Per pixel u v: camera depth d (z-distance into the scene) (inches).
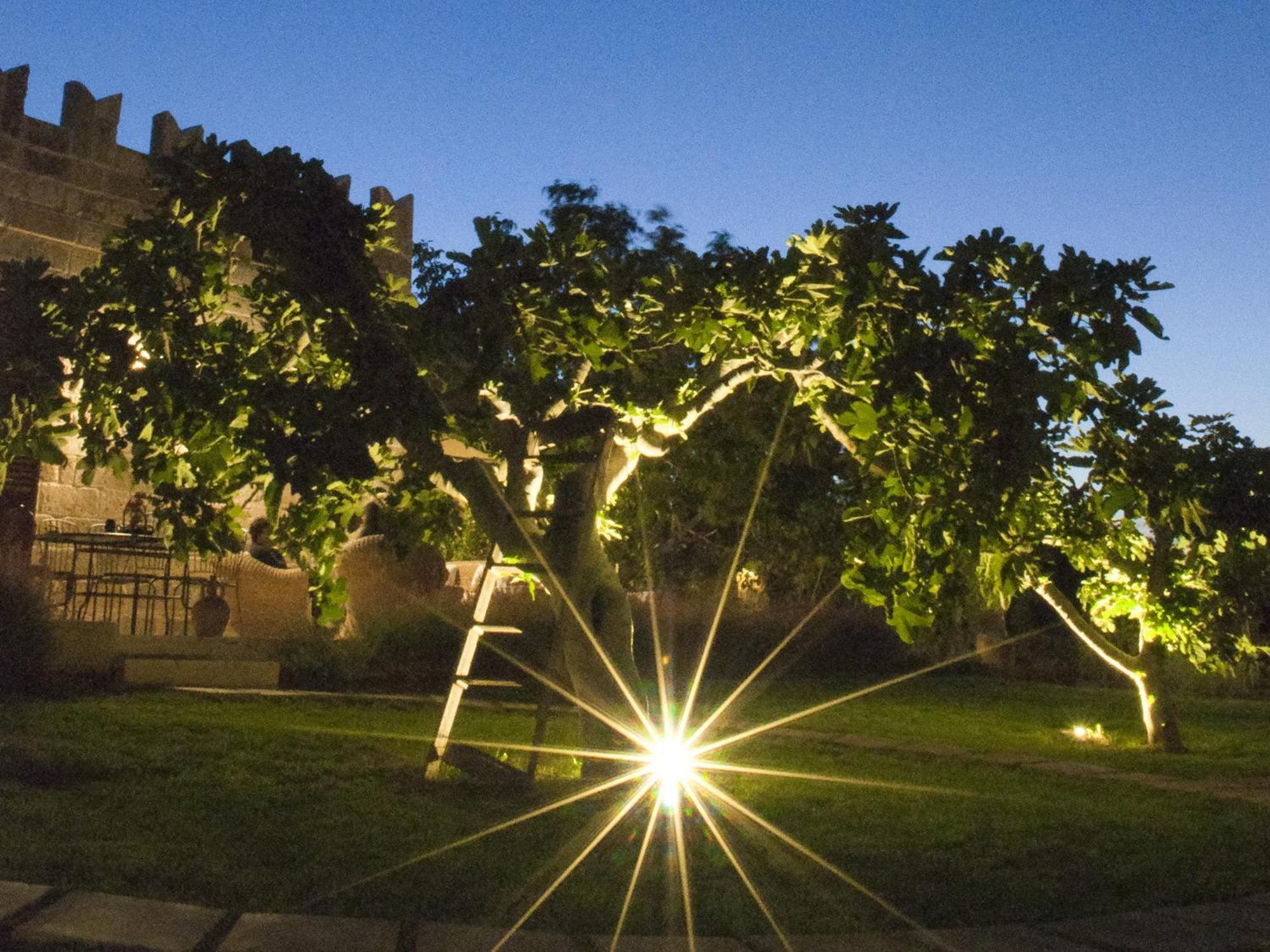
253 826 246.5
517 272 259.8
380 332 250.2
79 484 524.4
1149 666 461.4
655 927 196.4
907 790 335.9
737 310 269.0
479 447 332.8
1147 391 235.1
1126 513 258.1
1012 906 214.8
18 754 295.6
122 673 427.2
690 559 834.8
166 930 175.8
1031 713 568.1
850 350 253.9
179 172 265.4
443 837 246.7
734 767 352.8
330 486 325.1
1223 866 251.8
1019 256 223.1
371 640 525.3
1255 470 347.3
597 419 308.3
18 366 250.7
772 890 220.4
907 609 232.4
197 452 268.4
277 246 258.1
